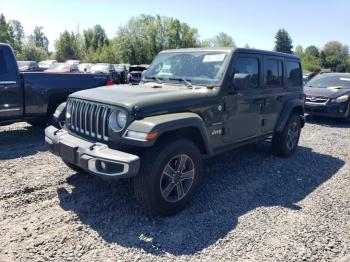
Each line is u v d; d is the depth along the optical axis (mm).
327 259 3162
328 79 11883
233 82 4367
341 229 3705
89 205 4031
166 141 3734
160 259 3068
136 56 66250
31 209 3898
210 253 3184
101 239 3346
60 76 7363
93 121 3881
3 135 7422
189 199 4004
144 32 66188
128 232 3486
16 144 6664
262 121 5426
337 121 11109
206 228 3619
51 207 3963
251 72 5055
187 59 4973
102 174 3461
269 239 3449
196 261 3061
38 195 4262
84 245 3232
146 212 3889
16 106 6781
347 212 4125
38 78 7023
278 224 3758
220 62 4637
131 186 4578
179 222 3727
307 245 3365
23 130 7938
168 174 3752
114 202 4121
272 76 5598
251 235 3512
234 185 4840
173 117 3709
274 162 6016
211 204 4191
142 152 3699
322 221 3865
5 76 6562
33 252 3088
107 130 3721
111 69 26922
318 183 5098
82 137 4059
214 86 4469
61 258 3023
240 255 3168
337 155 6762
